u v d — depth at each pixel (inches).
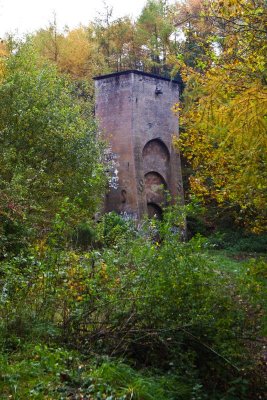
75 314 280.7
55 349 258.2
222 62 390.0
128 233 324.8
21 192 427.8
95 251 306.7
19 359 242.7
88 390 221.8
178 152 1182.3
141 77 1117.7
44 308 282.0
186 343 295.1
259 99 271.9
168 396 251.0
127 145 1093.1
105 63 1439.5
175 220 313.6
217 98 294.2
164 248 295.7
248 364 295.0
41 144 596.7
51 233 314.0
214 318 288.8
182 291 289.0
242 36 377.1
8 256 350.6
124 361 275.7
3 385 217.3
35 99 629.6
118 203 1085.1
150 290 286.5
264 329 294.2
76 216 394.3
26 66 712.4
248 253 995.3
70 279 286.5
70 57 1395.2
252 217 499.2
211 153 441.7
